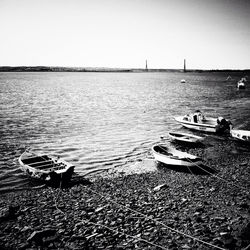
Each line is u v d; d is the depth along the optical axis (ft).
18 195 48.34
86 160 69.92
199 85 406.00
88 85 411.13
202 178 55.26
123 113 146.92
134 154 75.31
